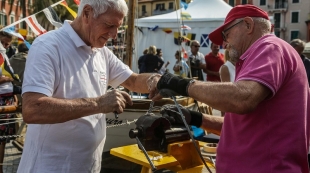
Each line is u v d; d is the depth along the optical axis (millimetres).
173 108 1991
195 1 9805
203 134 3027
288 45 1611
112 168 4098
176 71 7371
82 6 1778
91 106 1646
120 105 1671
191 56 7238
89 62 1887
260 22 1646
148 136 1729
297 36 51469
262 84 1415
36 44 1748
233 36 1694
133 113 3799
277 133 1514
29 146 1837
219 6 9547
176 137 1913
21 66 4949
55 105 1611
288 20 51812
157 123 1751
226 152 1658
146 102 3750
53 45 1747
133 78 2160
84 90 1842
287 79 1527
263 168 1517
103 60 2027
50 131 1785
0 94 3865
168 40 9312
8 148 4988
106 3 1710
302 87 1562
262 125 1527
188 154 2068
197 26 9070
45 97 1635
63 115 1614
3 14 28859
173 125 1940
